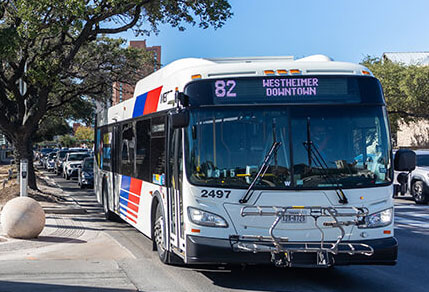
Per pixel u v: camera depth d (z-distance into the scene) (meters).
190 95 7.09
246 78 7.12
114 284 7.27
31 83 17.64
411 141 51.81
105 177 14.62
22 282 7.29
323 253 6.60
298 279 7.82
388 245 6.79
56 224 13.34
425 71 38.38
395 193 7.49
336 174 6.83
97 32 17.03
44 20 15.05
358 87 7.16
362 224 6.79
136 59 23.48
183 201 6.99
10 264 8.57
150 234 9.34
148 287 7.19
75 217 15.16
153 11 16.78
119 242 10.90
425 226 13.66
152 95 9.58
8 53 14.90
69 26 15.26
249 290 7.13
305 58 8.43
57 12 14.70
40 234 11.69
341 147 6.93
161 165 8.58
